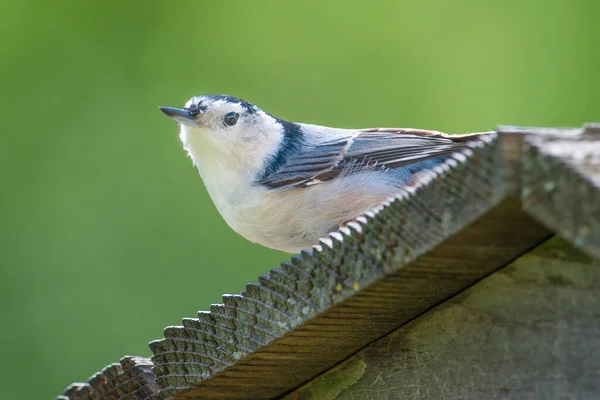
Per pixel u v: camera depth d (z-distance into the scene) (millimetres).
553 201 3912
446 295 5289
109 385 6492
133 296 12062
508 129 4332
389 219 4652
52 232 12352
